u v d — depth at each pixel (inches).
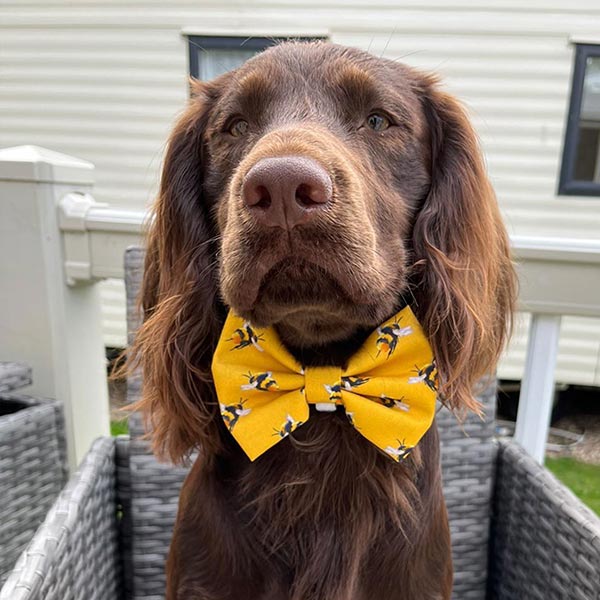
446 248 13.7
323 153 10.0
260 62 13.3
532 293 18.7
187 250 14.4
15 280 21.5
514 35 42.6
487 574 19.1
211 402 14.3
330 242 9.7
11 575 10.9
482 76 43.4
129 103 47.8
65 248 21.4
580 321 45.3
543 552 15.7
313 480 13.4
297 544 13.3
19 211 20.9
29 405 19.5
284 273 10.0
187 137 14.8
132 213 20.7
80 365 22.8
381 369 12.7
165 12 45.6
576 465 37.4
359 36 43.6
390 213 12.4
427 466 13.9
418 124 13.5
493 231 14.5
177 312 14.2
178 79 46.7
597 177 45.8
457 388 13.8
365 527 13.2
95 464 16.5
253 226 9.7
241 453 14.0
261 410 12.6
